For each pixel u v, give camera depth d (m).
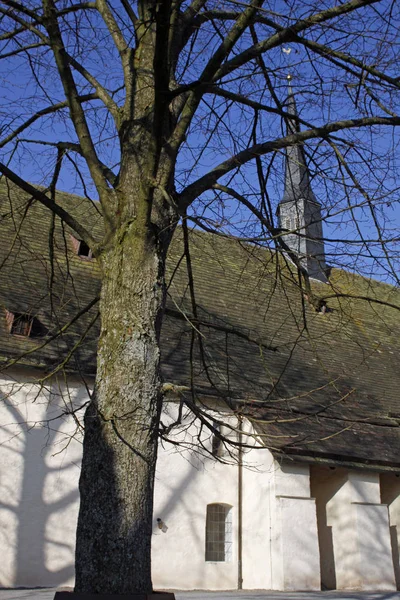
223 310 16.88
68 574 12.17
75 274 15.29
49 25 6.65
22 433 12.36
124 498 4.70
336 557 15.02
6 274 13.86
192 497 13.97
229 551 14.27
